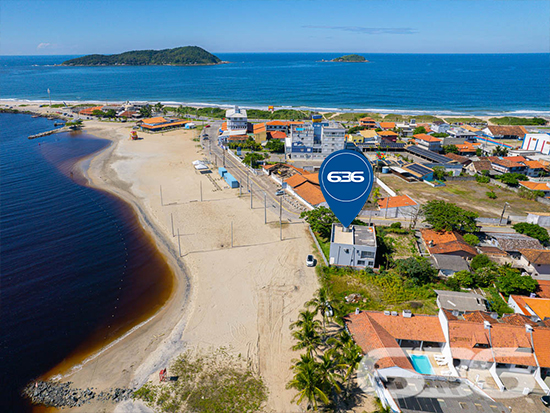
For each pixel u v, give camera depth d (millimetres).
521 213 91625
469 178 116875
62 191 108812
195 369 45938
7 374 46656
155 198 102312
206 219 88750
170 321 55656
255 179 116188
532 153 133750
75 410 41062
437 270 64000
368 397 41156
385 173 124188
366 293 60094
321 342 48094
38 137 176250
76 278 66875
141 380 44750
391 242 76312
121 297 61781
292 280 64375
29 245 78188
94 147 158250
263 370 45594
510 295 56969
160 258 73125
